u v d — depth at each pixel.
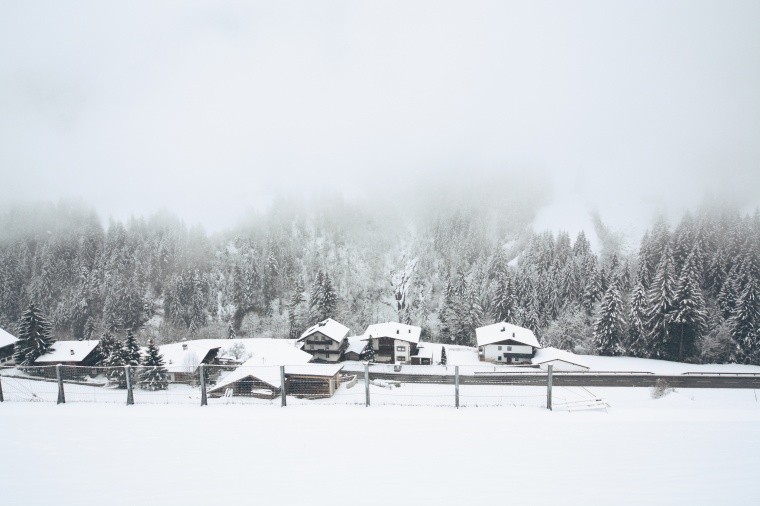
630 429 10.44
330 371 25.88
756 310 52.59
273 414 11.80
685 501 6.45
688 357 52.88
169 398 14.23
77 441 9.55
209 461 8.39
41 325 45.47
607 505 6.33
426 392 26.11
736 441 9.48
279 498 6.68
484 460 8.41
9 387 16.36
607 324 56.09
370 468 8.01
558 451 8.91
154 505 6.46
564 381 39.78
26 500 6.71
